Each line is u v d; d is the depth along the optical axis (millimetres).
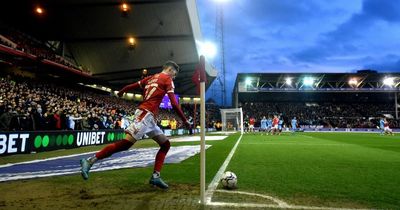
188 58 37469
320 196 4207
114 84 44219
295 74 49875
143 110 4543
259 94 59375
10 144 10359
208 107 60062
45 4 26500
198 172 6211
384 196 4230
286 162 7930
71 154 10836
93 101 30750
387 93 57062
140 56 35906
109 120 21797
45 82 28188
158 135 4770
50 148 12461
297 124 48906
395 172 6352
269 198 4066
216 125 49594
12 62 24734
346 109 57500
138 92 47531
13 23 28922
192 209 3555
